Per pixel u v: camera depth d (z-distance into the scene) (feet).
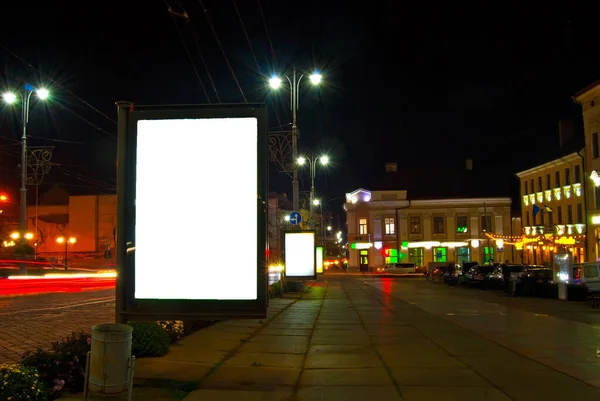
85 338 25.63
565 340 41.65
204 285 24.40
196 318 24.35
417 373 29.22
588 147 144.66
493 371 29.76
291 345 38.60
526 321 55.26
